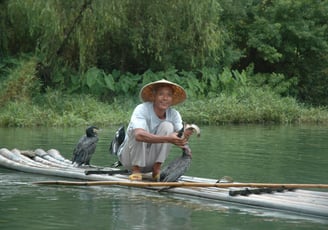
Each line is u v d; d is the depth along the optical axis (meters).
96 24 37.91
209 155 19.55
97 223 10.30
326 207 11.09
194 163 17.64
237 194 12.12
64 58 40.28
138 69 44.38
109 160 18.00
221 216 10.88
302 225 10.30
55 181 13.98
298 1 49.88
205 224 10.30
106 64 43.62
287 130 32.06
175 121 14.09
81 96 38.53
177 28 41.09
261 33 49.72
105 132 28.55
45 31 37.47
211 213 11.12
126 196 12.62
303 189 13.09
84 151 15.64
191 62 43.09
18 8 38.31
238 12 49.31
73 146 21.44
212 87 44.06
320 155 19.83
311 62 52.62
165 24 40.66
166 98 13.60
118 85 40.94
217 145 22.84
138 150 13.69
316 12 51.47
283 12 50.31
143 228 10.00
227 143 23.73
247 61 52.22
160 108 13.62
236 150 21.11
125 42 42.09
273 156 19.47
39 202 11.97
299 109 41.62
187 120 37.44
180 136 13.23
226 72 44.62
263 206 11.55
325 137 27.30
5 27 40.44
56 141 23.28
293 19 50.50
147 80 41.44
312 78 52.69
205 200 12.27
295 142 24.56
